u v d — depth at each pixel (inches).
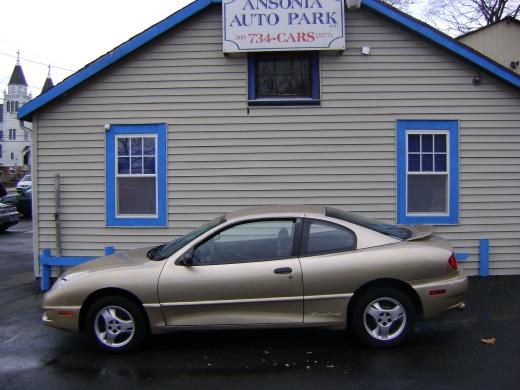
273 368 197.5
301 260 210.2
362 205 347.6
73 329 214.1
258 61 352.2
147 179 356.5
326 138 347.6
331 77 346.9
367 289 211.3
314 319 209.5
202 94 350.3
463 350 211.6
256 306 209.0
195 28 349.1
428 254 210.8
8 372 198.1
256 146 349.4
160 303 209.5
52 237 360.2
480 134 347.3
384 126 346.9
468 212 347.6
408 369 192.9
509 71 338.0
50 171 357.4
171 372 195.8
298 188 349.1
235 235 216.8
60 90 345.7
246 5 336.8
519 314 260.4
